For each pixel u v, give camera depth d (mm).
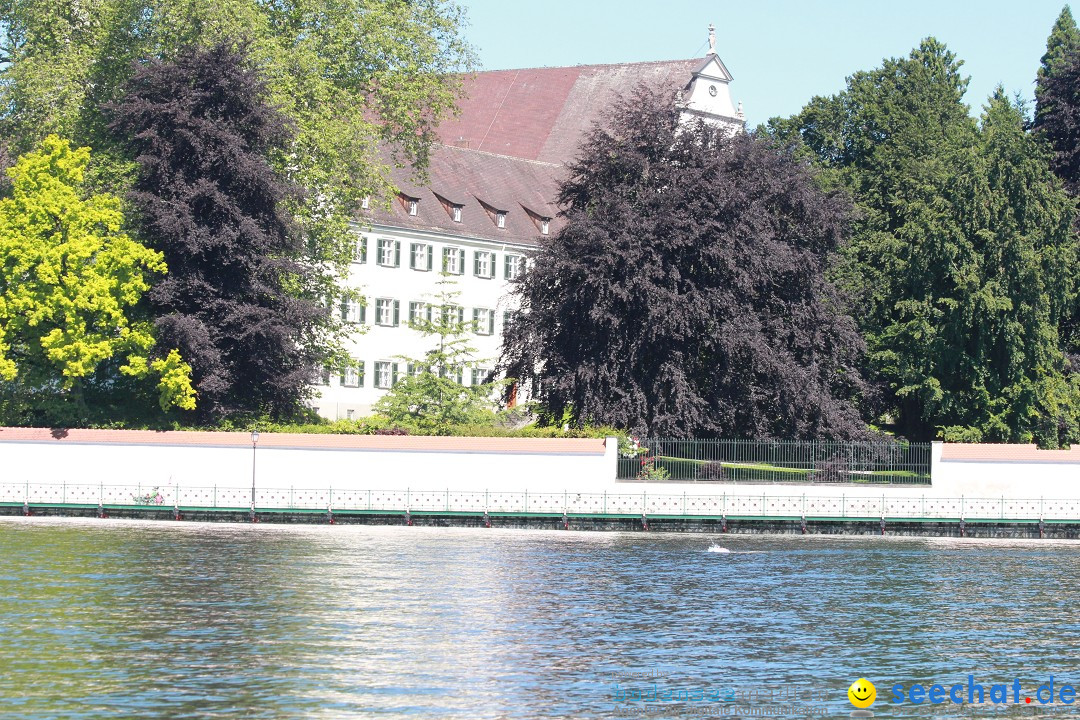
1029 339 98500
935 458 88312
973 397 99000
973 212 100125
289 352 91312
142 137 88438
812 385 93062
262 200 91062
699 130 98562
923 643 50719
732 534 83750
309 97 100938
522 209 148125
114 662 44188
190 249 87688
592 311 90688
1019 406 97938
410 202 136750
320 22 104375
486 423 94688
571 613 54531
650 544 77500
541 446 85688
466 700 41031
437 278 137625
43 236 88125
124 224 92125
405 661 45438
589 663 45969
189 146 89625
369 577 61719
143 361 87062
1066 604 59562
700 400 90688
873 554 76062
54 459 85688
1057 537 86000
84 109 98000
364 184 104250
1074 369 102500
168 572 61594
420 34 107125
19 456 85688
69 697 40156
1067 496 88438
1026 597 61375
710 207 93312
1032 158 101438
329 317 97875
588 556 71000
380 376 133250
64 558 65312
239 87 90812
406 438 86062
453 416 94000
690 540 80188
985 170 100562
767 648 49062
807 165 102062
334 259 102250
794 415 93125
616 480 85562
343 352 102625
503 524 83500
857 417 96375
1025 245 98562
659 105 98375
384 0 106875
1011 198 100750
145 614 51781
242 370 91375
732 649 48750
